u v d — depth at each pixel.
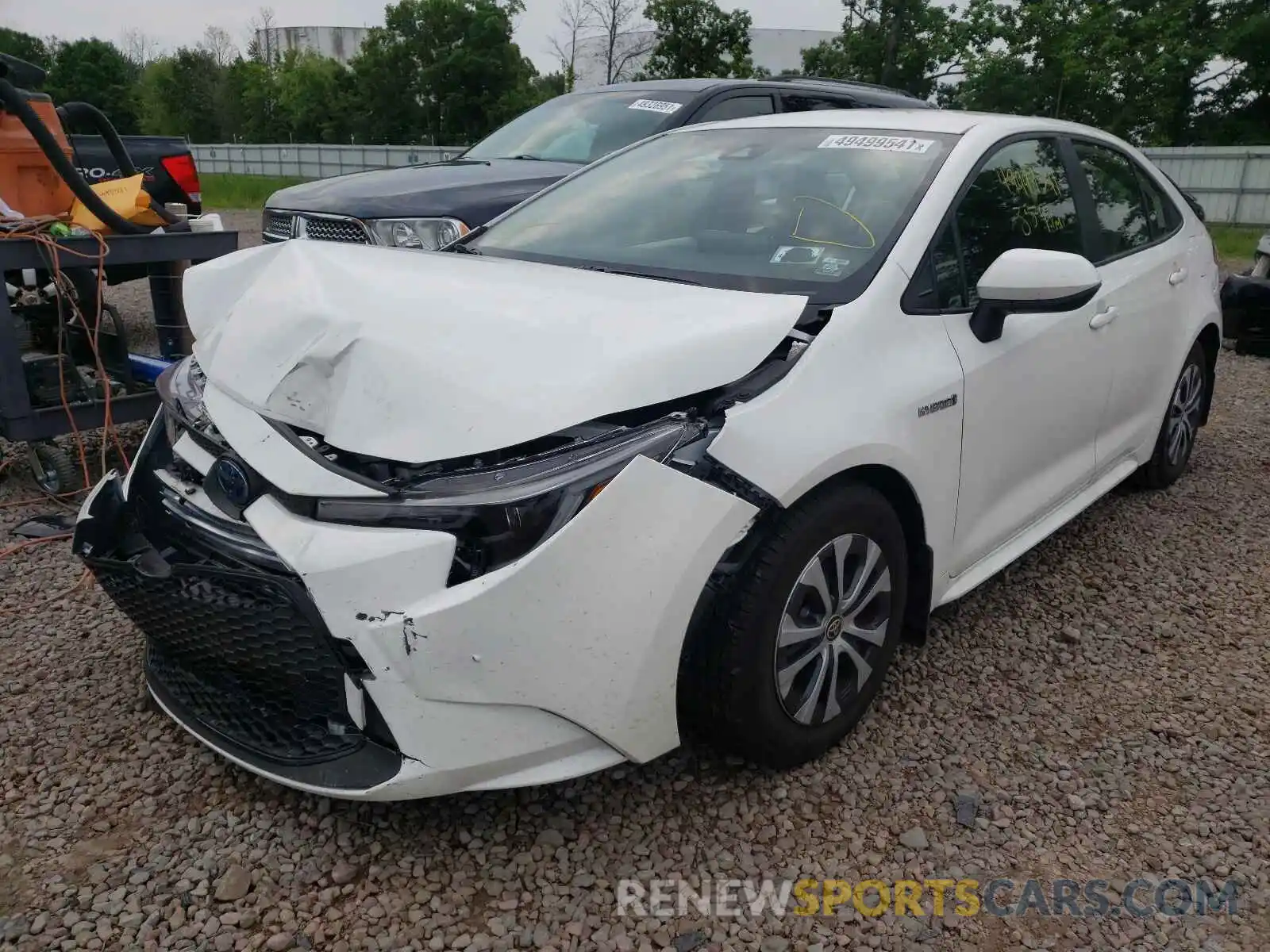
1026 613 3.68
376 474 2.20
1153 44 30.28
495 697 2.13
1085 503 3.96
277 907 2.24
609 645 2.18
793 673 2.54
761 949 2.16
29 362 4.39
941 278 2.97
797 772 2.72
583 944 2.16
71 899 2.25
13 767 2.69
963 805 2.61
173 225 4.84
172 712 2.62
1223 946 2.20
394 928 2.19
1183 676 3.29
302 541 2.14
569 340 2.32
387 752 2.23
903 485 2.75
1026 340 3.20
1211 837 2.54
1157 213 4.47
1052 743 2.90
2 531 4.26
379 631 2.07
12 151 4.89
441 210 5.85
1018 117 3.74
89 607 3.57
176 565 2.37
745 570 2.40
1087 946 2.20
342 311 2.49
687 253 3.14
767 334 2.41
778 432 2.36
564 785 2.64
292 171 34.84
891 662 3.18
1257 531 4.48
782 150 3.48
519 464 2.14
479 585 2.07
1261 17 30.06
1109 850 2.48
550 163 6.68
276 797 2.58
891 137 3.38
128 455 5.07
